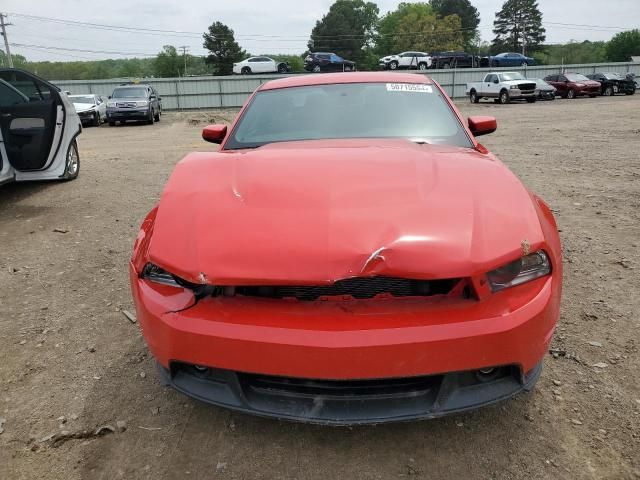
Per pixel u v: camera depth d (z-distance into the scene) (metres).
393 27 110.56
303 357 1.81
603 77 34.38
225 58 91.88
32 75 6.62
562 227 4.90
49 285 3.88
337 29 104.75
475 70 42.78
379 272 1.85
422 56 46.44
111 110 22.52
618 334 2.93
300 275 1.86
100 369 2.75
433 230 1.95
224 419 2.35
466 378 1.91
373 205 2.07
